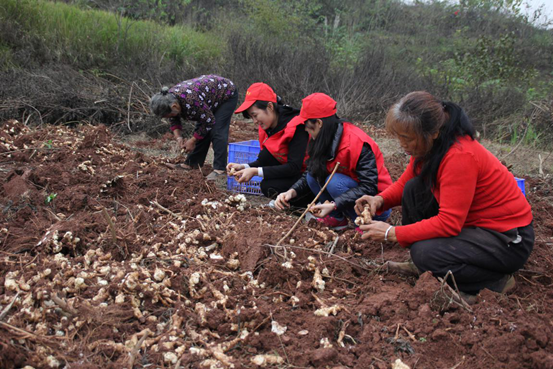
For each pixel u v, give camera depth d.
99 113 7.45
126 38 10.34
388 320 2.46
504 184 2.62
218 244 3.10
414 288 2.60
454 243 2.62
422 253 2.68
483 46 12.07
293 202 4.11
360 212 3.11
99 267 2.70
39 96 7.33
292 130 4.00
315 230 3.39
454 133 2.50
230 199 3.78
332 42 13.39
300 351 2.22
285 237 3.07
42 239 2.92
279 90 9.55
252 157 4.88
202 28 14.16
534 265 3.12
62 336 2.16
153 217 3.53
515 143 7.93
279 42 12.20
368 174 3.44
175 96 4.78
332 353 2.15
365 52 11.52
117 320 2.31
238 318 2.35
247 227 3.32
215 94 5.06
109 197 3.86
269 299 2.60
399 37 15.29
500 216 2.62
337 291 2.74
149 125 7.44
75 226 2.99
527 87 11.70
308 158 3.60
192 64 10.41
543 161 6.53
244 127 8.38
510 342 2.20
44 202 3.53
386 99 9.53
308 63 10.29
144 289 2.46
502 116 9.27
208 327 2.36
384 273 2.99
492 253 2.57
